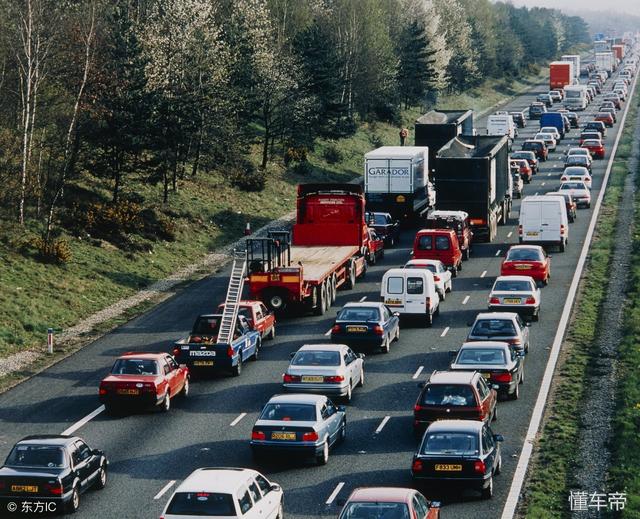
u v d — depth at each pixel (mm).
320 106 145125
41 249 82125
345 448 46031
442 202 96875
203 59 116438
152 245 94000
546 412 50500
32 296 74125
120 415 51688
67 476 37938
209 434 48281
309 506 38906
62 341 67500
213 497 32875
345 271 80750
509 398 52750
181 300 78938
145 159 111625
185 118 106688
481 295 78125
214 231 104500
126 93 97812
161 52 111938
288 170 137750
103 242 89562
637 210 112250
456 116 133000
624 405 50500
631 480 40688
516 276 70750
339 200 83625
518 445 45719
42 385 57344
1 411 52562
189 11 118750
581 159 141500
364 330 61875
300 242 84438
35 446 38656
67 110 95000
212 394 55219
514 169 124500
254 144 142250
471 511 38125
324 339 66312
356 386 56062
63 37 97875
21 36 92000
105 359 62594
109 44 100000
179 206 107688
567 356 60594
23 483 37500
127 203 97375
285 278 70750
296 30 167375
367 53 179875
